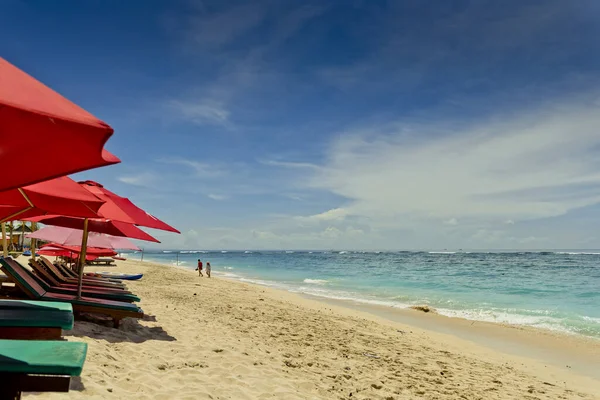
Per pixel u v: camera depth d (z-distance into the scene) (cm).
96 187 585
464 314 1742
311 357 757
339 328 1141
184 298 1397
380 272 4756
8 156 203
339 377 651
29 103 160
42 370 221
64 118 165
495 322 1562
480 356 1041
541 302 2173
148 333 715
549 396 726
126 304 723
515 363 998
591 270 4894
